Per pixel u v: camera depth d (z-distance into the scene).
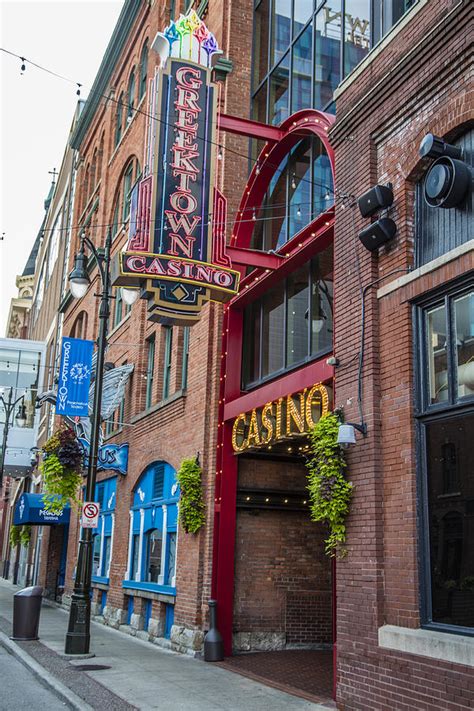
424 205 9.23
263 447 13.31
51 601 30.00
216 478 14.53
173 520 16.44
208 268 12.61
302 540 14.98
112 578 20.36
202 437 15.07
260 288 14.61
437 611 8.05
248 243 15.38
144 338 21.00
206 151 13.38
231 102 16.45
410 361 8.91
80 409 19.58
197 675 11.77
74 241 34.84
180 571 15.30
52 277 48.09
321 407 11.15
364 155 10.30
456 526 7.95
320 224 12.17
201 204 13.08
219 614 13.88
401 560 8.55
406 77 9.41
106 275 15.19
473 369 8.02
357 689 8.90
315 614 14.73
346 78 11.02
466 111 8.29
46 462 18.94
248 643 14.12
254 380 14.97
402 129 9.59
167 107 13.31
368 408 9.39
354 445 9.55
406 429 8.76
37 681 11.16
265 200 15.41
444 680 7.45
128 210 24.45
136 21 25.80
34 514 27.39
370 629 8.76
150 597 16.78
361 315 9.80
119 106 27.83
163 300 12.31
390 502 8.88
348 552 9.39
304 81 14.30
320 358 12.29
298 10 14.88
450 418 8.26
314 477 9.88
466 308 8.24
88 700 9.52
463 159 8.54
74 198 36.75
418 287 8.88
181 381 17.64
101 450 20.19
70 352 19.86
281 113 15.23
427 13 9.17
